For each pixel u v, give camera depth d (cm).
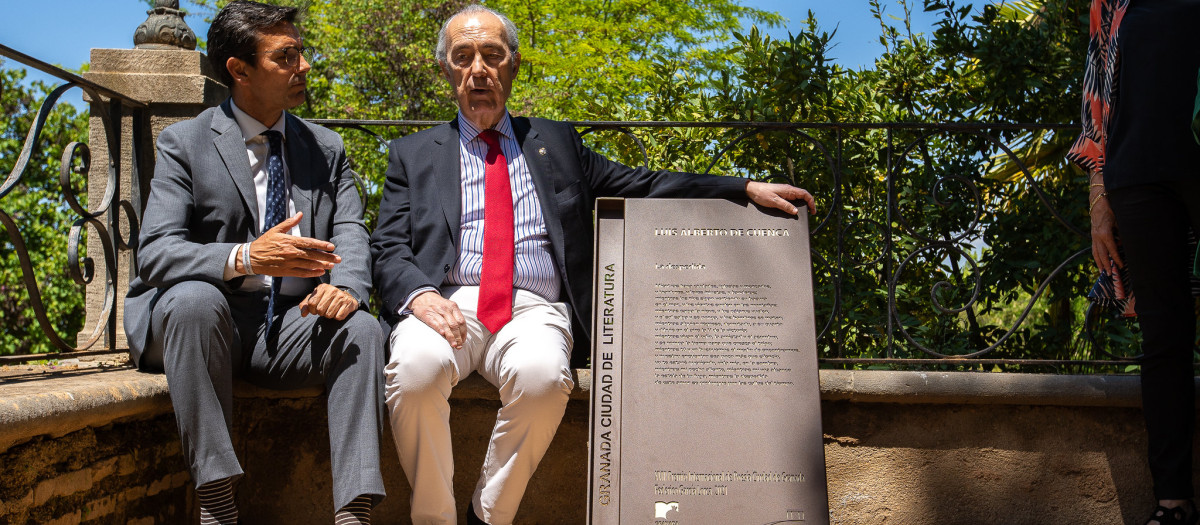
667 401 236
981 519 288
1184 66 239
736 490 229
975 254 390
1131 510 287
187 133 263
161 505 268
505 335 259
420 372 239
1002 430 289
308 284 269
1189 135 237
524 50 1435
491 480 251
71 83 281
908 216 392
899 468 290
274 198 264
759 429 234
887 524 289
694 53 1582
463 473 290
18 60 249
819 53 388
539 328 259
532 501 291
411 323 252
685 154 411
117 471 241
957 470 289
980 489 288
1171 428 249
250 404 288
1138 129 245
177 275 240
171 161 259
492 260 269
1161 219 246
